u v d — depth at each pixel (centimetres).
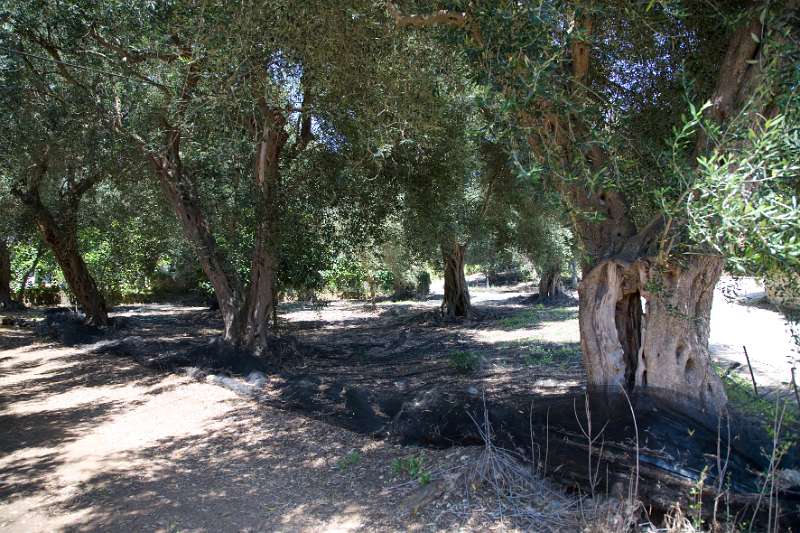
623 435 396
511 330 1471
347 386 735
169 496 464
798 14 367
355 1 575
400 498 427
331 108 724
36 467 545
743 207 270
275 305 1171
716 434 388
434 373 887
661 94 516
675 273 433
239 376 879
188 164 1012
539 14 373
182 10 616
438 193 999
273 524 405
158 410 738
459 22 457
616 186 391
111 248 1848
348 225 1039
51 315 1600
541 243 1628
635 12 431
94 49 766
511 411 468
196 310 2219
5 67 694
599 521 348
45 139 857
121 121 877
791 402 518
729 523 321
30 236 1515
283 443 583
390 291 2864
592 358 485
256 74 619
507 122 397
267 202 893
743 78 391
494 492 414
